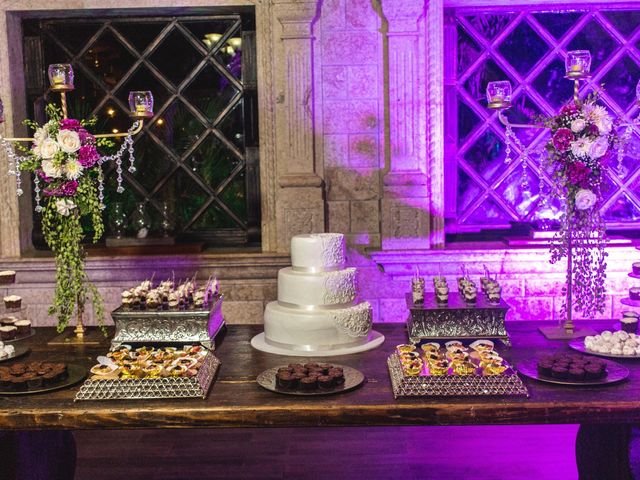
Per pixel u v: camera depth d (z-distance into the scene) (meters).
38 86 4.50
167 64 4.52
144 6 4.27
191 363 2.61
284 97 4.24
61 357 2.98
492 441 3.96
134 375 2.52
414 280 3.19
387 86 4.25
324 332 2.99
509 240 4.30
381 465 3.69
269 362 2.86
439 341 3.03
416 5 4.12
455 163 4.52
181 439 4.08
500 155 4.53
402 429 4.16
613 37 4.46
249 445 3.98
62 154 3.02
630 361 2.78
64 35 4.50
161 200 4.58
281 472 3.62
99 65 4.52
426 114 4.23
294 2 4.15
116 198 4.58
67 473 3.14
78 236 3.17
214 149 4.56
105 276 4.35
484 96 4.50
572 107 3.11
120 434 4.16
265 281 4.34
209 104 4.53
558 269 4.27
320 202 4.27
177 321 3.01
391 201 4.24
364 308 3.07
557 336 3.11
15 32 4.40
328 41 4.23
